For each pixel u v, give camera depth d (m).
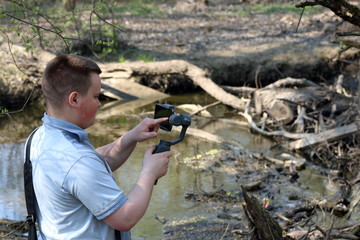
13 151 7.13
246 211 4.33
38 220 2.23
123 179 6.11
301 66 10.62
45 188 2.10
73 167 2.05
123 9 14.66
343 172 6.38
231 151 7.10
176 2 15.80
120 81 9.98
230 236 4.70
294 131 7.82
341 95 8.02
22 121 8.62
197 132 7.81
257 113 8.70
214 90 9.39
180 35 12.31
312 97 7.96
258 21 13.65
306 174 6.38
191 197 5.65
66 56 2.19
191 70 9.72
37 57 9.36
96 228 2.13
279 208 5.38
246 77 10.48
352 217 5.05
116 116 8.70
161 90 10.20
